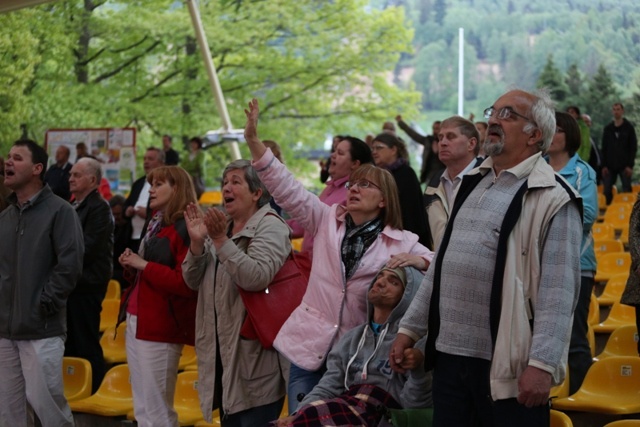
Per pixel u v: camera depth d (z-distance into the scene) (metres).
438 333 5.28
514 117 5.17
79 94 37.03
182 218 7.63
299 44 42.75
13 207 8.01
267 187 6.71
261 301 6.83
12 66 35.03
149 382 7.49
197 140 21.48
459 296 5.16
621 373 7.45
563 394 7.54
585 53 43.59
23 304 7.82
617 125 20.78
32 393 7.89
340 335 6.40
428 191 7.82
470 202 5.26
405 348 5.52
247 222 7.03
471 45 48.53
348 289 6.40
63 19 37.06
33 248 7.87
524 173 5.15
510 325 5.01
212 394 7.10
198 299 7.20
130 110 38.75
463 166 7.43
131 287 7.75
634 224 6.39
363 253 6.42
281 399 7.01
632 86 39.94
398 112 44.00
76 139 21.28
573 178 7.63
